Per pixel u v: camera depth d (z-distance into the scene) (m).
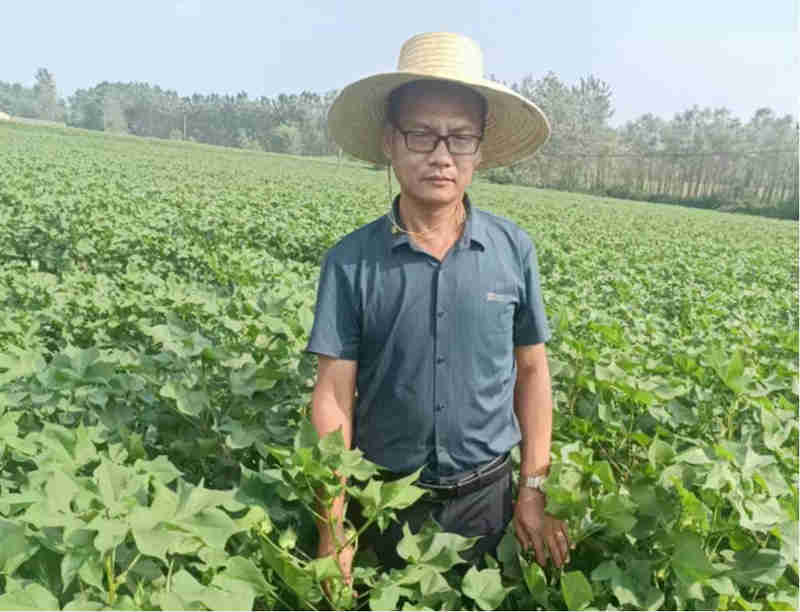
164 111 157.62
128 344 4.62
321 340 2.54
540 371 2.80
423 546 2.37
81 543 1.69
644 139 120.44
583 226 27.30
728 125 113.38
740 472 2.42
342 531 2.33
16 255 9.49
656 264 14.83
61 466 2.15
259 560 2.22
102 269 9.00
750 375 3.35
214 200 18.08
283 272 7.18
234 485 2.77
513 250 2.68
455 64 2.49
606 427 3.18
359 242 2.59
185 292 4.96
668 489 2.41
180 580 1.75
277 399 3.10
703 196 86.75
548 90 123.75
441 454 2.60
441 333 2.53
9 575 1.74
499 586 2.19
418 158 2.48
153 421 3.06
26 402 3.02
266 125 147.38
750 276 14.80
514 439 2.76
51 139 54.25
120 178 23.64
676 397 3.47
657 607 2.16
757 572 2.25
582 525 2.48
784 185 86.38
